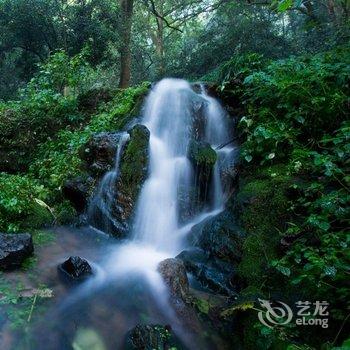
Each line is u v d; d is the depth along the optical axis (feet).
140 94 22.18
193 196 16.33
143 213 15.47
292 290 9.73
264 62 21.42
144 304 10.42
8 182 15.47
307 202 11.59
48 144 21.49
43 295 10.08
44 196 16.19
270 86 16.75
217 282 11.48
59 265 11.89
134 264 12.88
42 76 26.08
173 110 20.01
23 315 9.23
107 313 9.89
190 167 16.65
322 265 8.50
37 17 36.06
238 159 16.53
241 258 11.76
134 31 53.52
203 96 21.33
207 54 37.32
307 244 10.39
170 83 22.26
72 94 25.64
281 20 36.83
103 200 15.46
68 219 15.21
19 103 24.53
